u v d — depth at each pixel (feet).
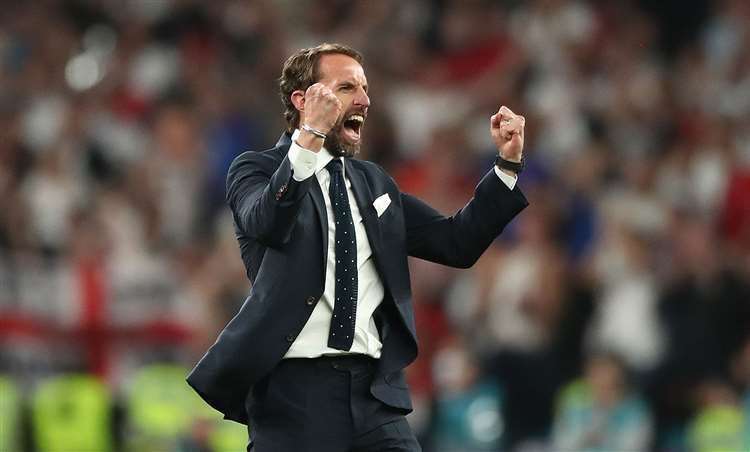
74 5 181.27
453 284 134.31
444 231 58.95
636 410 117.19
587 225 139.44
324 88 52.95
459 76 165.07
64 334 133.80
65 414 123.85
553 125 152.46
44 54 172.96
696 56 163.53
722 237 138.41
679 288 126.11
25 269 136.36
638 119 155.12
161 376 126.82
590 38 164.86
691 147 148.25
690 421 119.55
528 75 160.25
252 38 172.65
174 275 139.03
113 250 138.62
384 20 171.73
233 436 122.01
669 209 138.00
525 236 134.10
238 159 57.52
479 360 123.85
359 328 55.77
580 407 118.52
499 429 121.19
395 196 58.80
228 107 165.17
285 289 54.60
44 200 147.23
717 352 123.03
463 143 151.84
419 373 128.47
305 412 54.70
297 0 177.27
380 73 165.48
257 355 54.13
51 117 162.30
